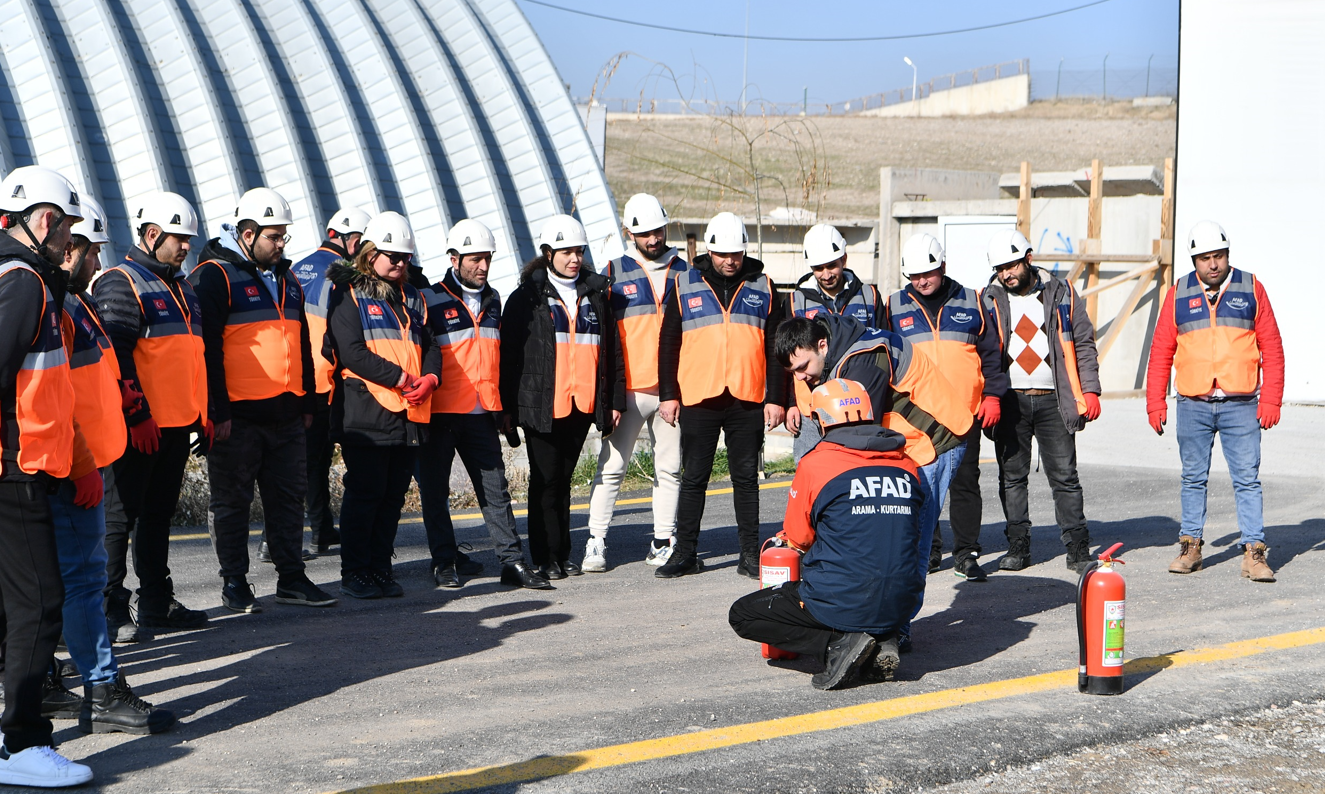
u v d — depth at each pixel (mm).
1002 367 6980
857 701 4555
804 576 4773
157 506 5723
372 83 32031
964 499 6910
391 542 6719
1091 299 20781
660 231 7184
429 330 6668
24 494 3676
